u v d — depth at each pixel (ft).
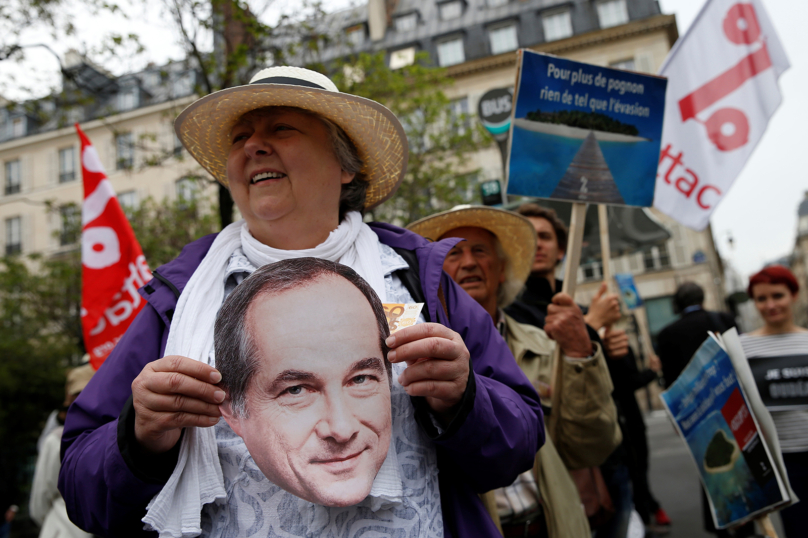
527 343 7.18
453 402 3.43
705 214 10.91
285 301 3.11
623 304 19.21
